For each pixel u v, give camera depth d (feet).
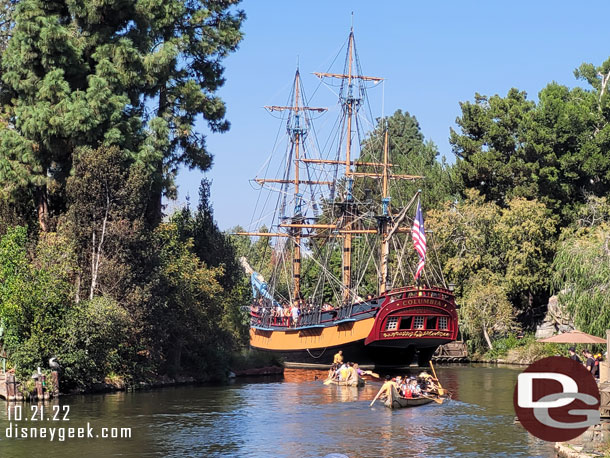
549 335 299.79
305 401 165.58
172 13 216.33
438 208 350.43
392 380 165.68
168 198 227.20
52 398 160.97
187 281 201.57
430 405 160.76
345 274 288.71
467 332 304.71
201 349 210.18
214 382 204.85
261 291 316.40
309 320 271.28
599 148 318.45
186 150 225.15
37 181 198.18
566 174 323.37
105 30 204.85
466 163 345.31
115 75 200.03
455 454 113.39
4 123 211.61
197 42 226.99
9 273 169.37
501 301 295.69
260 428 133.08
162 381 193.16
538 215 309.01
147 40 209.67
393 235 267.59
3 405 152.46
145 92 215.92
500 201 344.69
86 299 176.14
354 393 181.37
